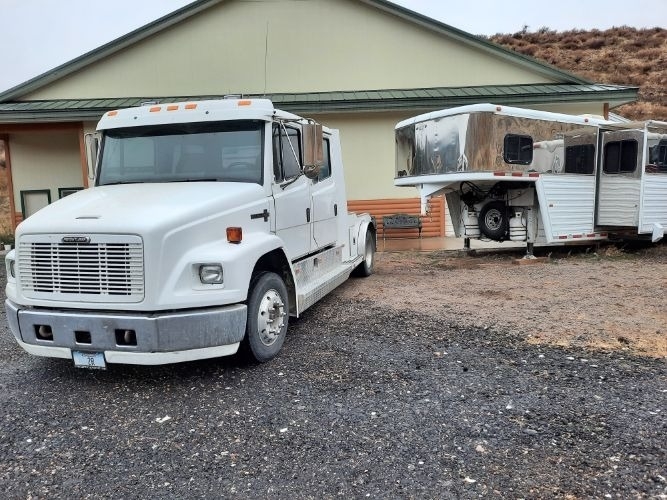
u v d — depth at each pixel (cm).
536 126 926
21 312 412
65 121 1291
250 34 1433
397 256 1115
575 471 287
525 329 543
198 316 393
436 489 275
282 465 303
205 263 402
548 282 780
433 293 727
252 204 466
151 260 380
